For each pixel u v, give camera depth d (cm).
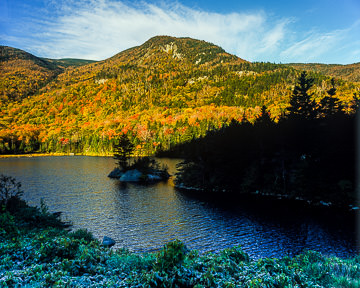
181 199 4616
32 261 1119
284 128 5347
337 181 4450
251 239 2661
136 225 3100
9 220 1888
